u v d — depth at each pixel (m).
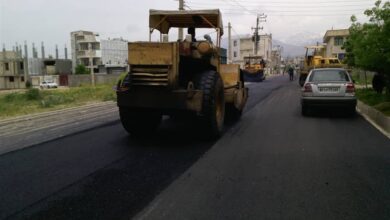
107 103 19.31
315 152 7.45
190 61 9.14
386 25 11.80
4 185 5.66
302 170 6.22
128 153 7.52
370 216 4.39
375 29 12.30
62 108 16.97
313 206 4.69
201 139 8.79
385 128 10.09
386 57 12.26
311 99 12.50
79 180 5.82
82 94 25.53
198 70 9.43
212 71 9.08
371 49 12.54
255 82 42.66
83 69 75.62
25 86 72.06
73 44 90.62
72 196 5.14
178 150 7.76
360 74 34.00
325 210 4.56
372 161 6.73
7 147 8.38
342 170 6.20
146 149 7.87
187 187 5.43
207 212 4.54
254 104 17.12
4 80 77.50
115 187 5.47
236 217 4.39
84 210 4.65
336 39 66.00
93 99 21.91
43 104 18.09
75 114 14.50
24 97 23.81
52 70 87.44
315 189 5.30
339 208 4.62
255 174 6.02
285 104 17.11
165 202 4.87
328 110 14.25
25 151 7.89
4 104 19.92
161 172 6.18
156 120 9.82
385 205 4.70
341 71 12.92
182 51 8.45
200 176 5.94
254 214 4.47
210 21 9.84
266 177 5.86
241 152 7.54
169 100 8.10
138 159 7.04
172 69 7.98
